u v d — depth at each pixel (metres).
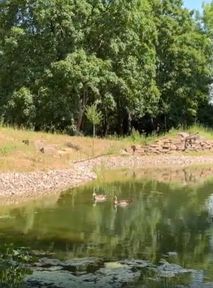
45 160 25.25
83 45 38.81
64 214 16.41
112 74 38.06
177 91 47.91
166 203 18.91
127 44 39.75
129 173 28.80
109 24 38.81
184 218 16.11
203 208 17.94
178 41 47.84
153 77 43.88
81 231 14.06
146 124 50.97
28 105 36.59
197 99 50.69
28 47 37.88
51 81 37.28
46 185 21.77
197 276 10.28
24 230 14.02
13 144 25.83
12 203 18.11
